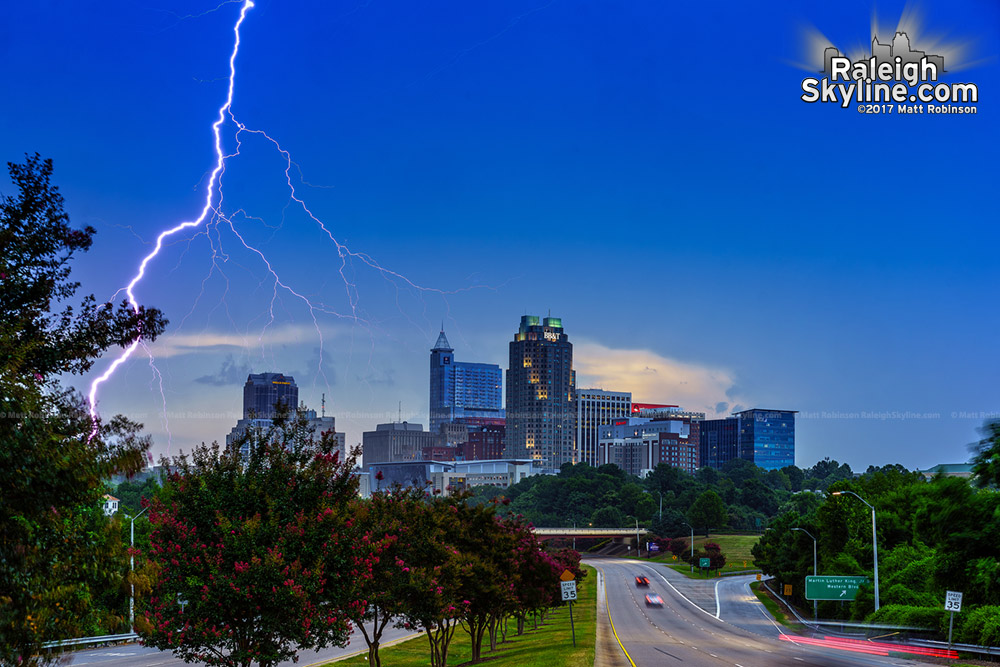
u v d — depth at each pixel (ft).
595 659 154.40
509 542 148.36
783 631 260.01
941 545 158.30
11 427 47.21
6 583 46.68
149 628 76.07
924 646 173.78
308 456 91.04
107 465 51.72
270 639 81.10
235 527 82.43
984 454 140.77
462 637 252.62
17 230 55.21
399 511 127.75
